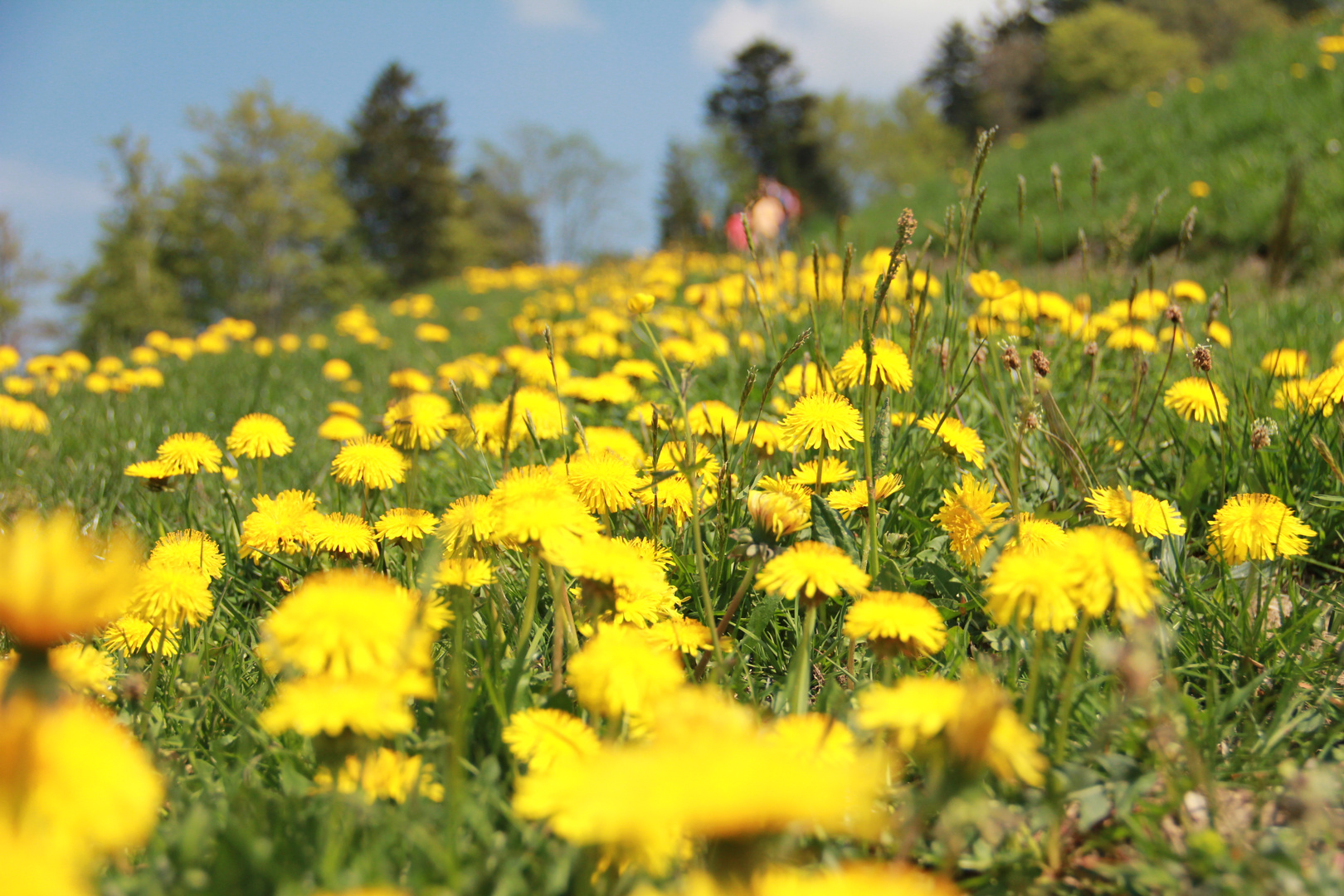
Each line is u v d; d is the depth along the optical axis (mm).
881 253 3684
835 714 1195
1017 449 1726
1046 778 1167
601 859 939
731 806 646
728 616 1552
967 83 62125
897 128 56719
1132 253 8062
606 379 2963
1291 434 2283
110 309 38219
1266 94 10383
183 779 1194
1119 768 1190
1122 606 1143
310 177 42656
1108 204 9523
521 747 1065
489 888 957
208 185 40406
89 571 845
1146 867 1058
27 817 685
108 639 1453
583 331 5152
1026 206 10578
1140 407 2863
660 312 5707
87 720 811
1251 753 1308
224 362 6793
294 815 1036
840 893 686
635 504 1796
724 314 4254
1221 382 2740
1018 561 1190
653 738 1073
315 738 970
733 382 3457
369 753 1076
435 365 5941
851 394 2551
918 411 2520
